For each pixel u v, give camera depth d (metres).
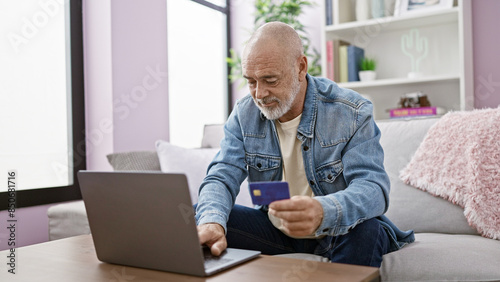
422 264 1.21
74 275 0.92
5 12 2.21
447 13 2.72
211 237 1.06
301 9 3.47
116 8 2.52
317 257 1.30
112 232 0.97
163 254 0.91
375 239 1.15
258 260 0.98
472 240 1.41
